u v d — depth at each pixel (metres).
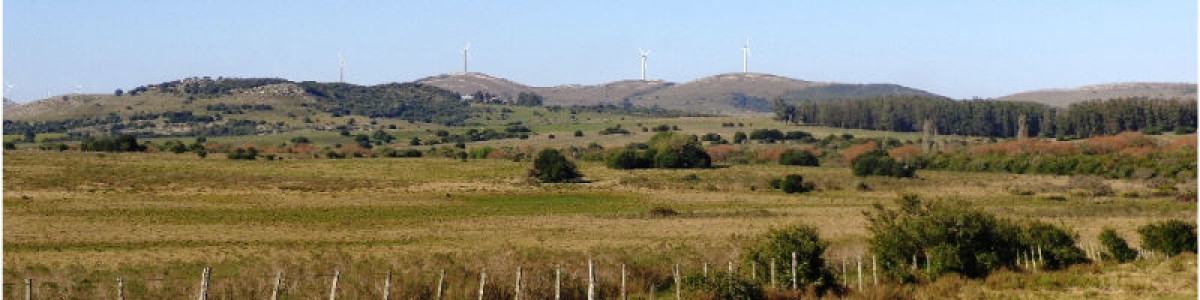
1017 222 55.56
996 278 44.22
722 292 38.44
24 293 39.28
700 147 182.38
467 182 146.50
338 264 51.75
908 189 137.88
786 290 40.75
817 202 119.81
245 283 40.72
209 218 92.31
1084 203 110.56
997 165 172.50
